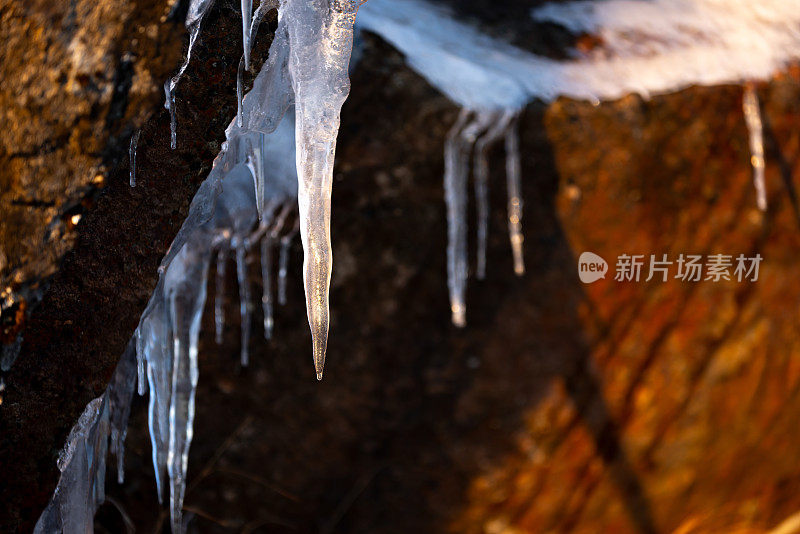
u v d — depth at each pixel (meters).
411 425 2.90
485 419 2.93
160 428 2.14
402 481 3.00
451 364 2.85
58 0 1.18
